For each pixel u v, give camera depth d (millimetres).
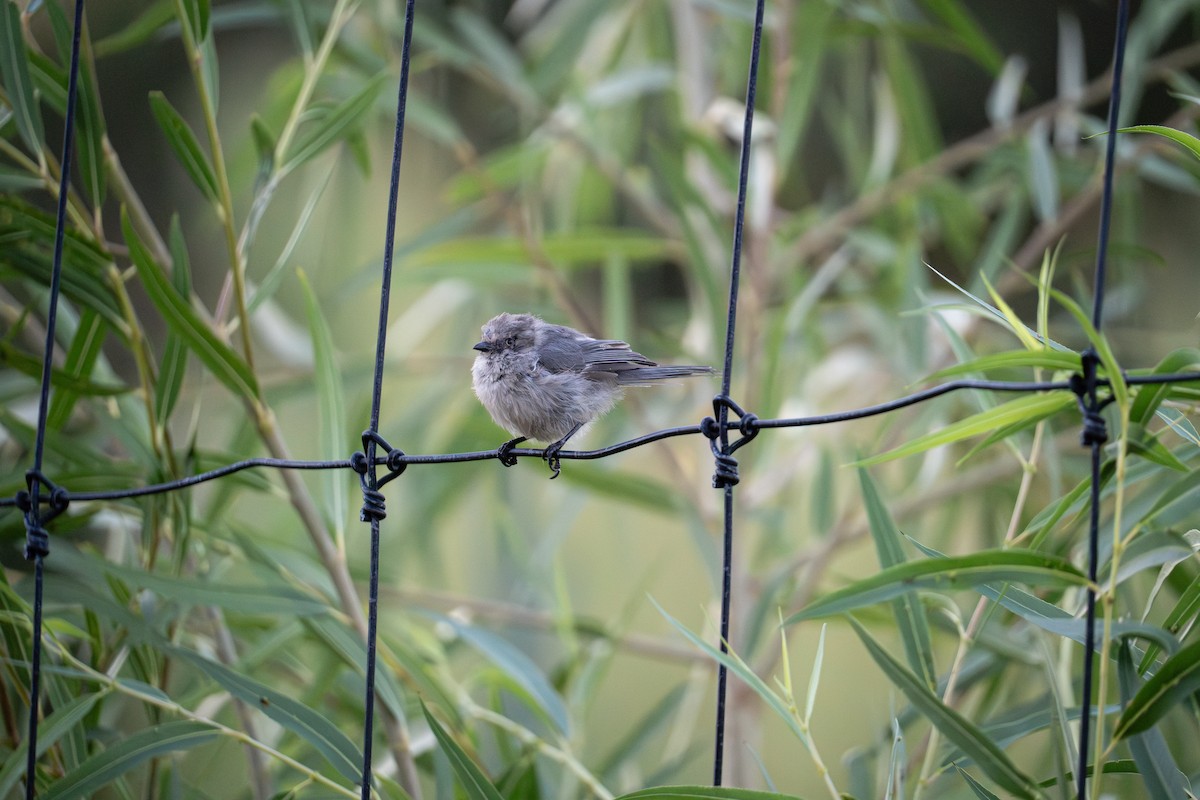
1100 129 10234
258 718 8992
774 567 11078
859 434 12930
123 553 8875
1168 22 10508
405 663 7883
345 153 11938
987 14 16281
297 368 11102
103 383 7930
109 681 6426
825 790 14719
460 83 14875
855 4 10641
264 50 15406
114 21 14414
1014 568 4680
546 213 13109
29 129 7047
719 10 10750
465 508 13352
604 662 9398
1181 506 5246
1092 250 9672
